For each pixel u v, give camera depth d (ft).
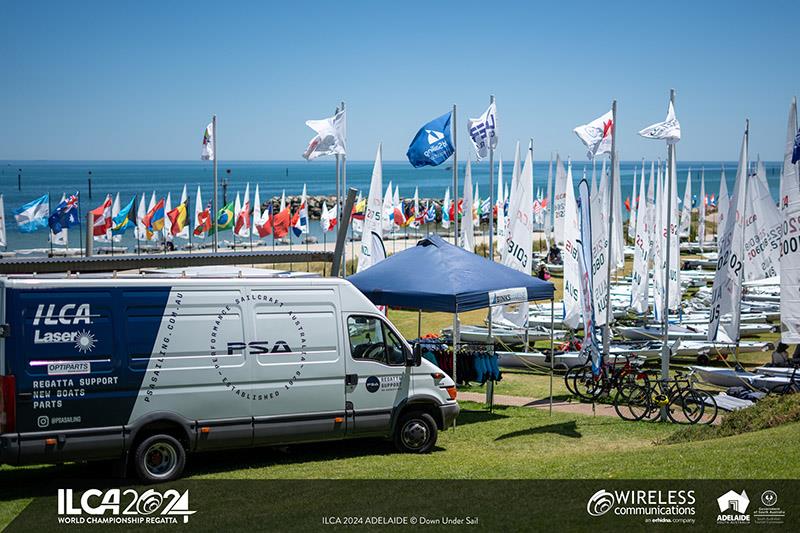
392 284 55.16
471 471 38.40
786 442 36.94
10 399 34.24
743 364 81.76
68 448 35.24
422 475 37.93
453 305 52.31
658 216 96.73
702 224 192.13
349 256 171.32
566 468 37.52
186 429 37.81
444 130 78.48
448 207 253.03
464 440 48.47
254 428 39.34
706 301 119.34
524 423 53.93
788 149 60.59
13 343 34.50
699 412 55.88
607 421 54.70
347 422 41.93
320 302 41.60
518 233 81.71
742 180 66.44
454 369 56.90
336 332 41.86
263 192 571.28
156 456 37.35
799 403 44.37
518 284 55.31
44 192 504.84
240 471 39.55
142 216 211.41
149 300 37.35
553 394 65.98
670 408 57.67
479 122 81.76
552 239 199.31
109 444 36.06
